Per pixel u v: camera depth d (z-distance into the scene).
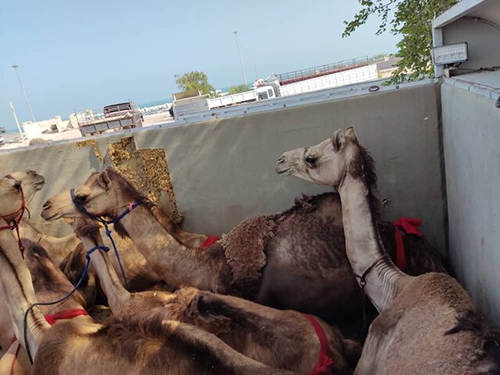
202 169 4.82
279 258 3.51
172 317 2.99
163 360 2.39
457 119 3.17
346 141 3.30
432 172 4.10
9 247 3.48
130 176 5.16
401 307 2.36
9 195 3.53
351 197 3.14
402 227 3.52
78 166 5.27
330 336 2.82
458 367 1.77
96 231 3.77
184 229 5.09
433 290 2.26
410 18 6.51
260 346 2.75
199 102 20.23
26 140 29.83
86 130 17.31
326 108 4.23
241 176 4.70
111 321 2.90
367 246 3.02
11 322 3.95
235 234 3.73
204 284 3.69
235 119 4.55
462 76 3.47
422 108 4.00
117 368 2.51
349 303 3.47
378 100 4.07
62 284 4.39
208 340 2.40
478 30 3.82
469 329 1.92
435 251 3.63
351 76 22.50
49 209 3.85
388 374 2.09
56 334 2.94
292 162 3.60
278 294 3.51
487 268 2.51
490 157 2.26
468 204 2.93
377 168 4.22
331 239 3.46
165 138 4.88
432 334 2.01
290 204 4.63
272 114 4.40
